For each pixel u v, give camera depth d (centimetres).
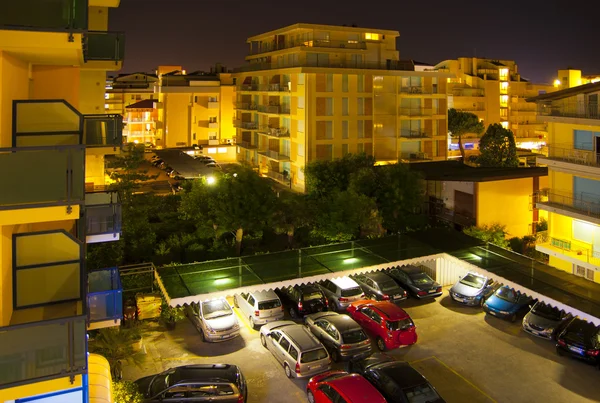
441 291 2647
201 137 7931
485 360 2039
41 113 1123
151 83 8756
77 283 1126
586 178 2822
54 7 956
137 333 1878
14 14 940
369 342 2022
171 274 2348
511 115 8825
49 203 921
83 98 1656
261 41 6531
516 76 9112
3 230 1002
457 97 8219
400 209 3369
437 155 5853
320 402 1652
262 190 2984
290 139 5412
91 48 1354
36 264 1101
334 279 2553
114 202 1580
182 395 1599
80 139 1154
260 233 3198
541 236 3111
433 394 1616
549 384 1873
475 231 3203
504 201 3616
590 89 2773
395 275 2773
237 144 6825
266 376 1919
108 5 1491
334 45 5534
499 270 2405
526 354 2091
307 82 5016
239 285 2222
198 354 2086
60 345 905
